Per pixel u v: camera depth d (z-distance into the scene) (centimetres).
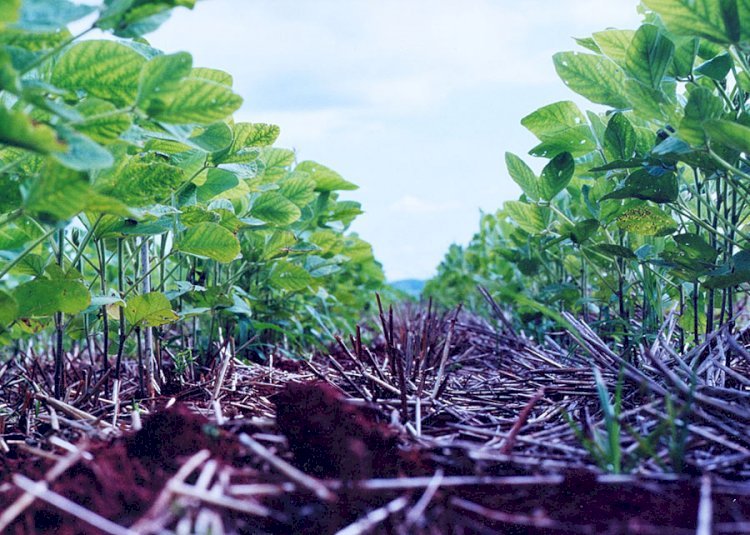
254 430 95
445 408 106
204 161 121
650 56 106
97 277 116
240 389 122
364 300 299
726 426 92
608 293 142
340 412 90
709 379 108
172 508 77
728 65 108
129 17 88
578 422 102
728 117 104
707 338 111
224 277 160
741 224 119
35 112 94
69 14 86
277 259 156
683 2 95
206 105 92
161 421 90
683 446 85
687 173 132
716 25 96
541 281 194
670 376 99
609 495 83
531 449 92
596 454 86
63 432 96
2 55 79
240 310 141
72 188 85
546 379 120
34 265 110
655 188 113
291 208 139
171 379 133
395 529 81
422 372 118
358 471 87
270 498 84
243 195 137
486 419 106
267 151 143
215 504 79
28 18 84
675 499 83
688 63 109
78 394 120
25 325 107
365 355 142
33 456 91
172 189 102
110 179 100
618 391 90
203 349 147
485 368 155
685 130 99
